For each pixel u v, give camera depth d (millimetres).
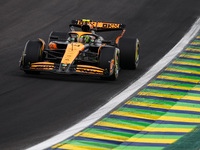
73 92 40000
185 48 60156
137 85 43438
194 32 68750
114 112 34844
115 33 67250
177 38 65812
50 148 27391
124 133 30547
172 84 43938
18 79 43219
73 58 42594
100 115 34156
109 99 38531
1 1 78000
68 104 36750
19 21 69938
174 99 39062
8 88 40250
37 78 43969
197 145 28000
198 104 37906
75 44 44406
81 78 45125
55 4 79750
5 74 45125
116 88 42031
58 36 49062
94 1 82625
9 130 30781
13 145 28234
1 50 56062
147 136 30062
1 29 65562
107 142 28766
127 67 49781
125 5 81375
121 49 48906
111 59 43156
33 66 43031
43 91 39844
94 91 40656
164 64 52469
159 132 30922
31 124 32031
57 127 31594
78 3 81188
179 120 33719
